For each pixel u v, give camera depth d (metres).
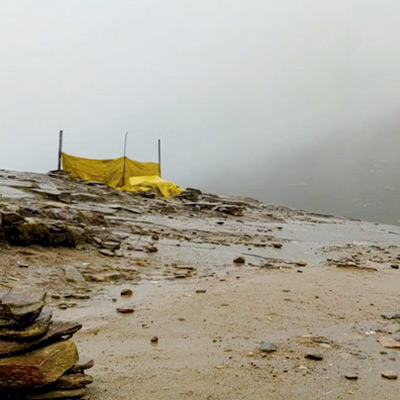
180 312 6.20
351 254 14.63
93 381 3.79
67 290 7.21
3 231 9.01
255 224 21.75
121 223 14.95
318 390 3.81
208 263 10.77
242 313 6.23
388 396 3.75
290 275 9.59
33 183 22.17
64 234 10.01
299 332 5.48
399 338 5.30
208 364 4.32
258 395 3.67
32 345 3.32
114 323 5.58
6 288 6.73
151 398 3.53
